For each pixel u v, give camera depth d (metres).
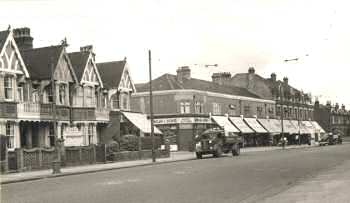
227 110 72.19
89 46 52.00
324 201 13.96
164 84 65.19
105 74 53.75
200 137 46.62
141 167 34.06
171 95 64.00
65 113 43.03
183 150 62.97
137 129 51.69
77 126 44.81
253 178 22.38
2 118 35.97
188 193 16.88
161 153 48.41
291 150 59.09
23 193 18.78
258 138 80.44
